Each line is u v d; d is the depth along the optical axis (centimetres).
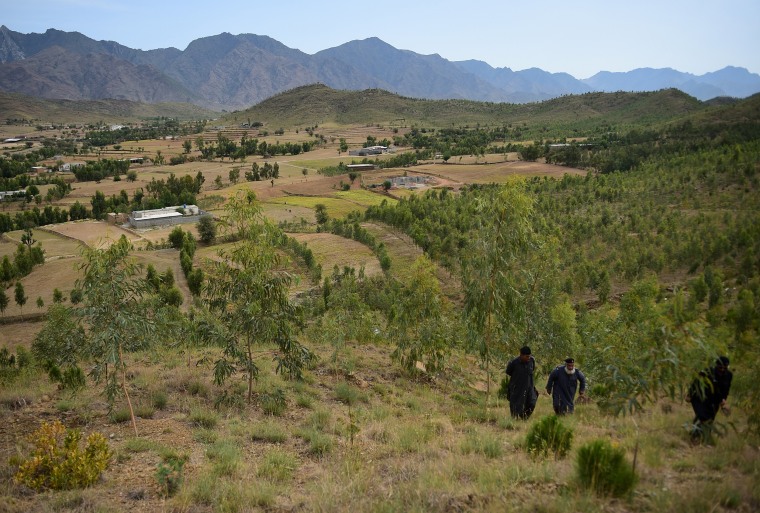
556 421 887
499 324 1628
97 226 13200
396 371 1956
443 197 12425
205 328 1352
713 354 788
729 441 871
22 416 1173
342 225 10550
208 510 722
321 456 980
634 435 938
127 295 1185
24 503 732
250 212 1317
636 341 1343
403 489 732
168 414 1223
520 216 1529
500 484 722
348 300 3656
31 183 19912
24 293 7625
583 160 17075
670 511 595
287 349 1401
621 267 6022
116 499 755
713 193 9038
